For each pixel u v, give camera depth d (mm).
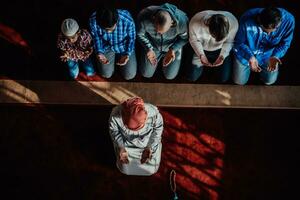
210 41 3881
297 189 4422
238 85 4664
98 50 4043
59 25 4773
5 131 4523
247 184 4434
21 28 4762
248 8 4801
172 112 4594
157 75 4684
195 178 4449
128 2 4812
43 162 4469
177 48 4039
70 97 4613
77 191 4410
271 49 3994
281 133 4559
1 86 4613
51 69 4668
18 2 4805
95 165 4469
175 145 4520
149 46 3996
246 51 3891
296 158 4504
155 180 4434
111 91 4637
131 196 4402
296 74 4691
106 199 4398
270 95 4641
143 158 3801
